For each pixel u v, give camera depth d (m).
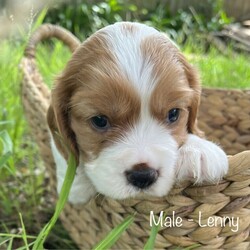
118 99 0.14
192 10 0.63
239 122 0.23
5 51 0.34
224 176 0.13
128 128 0.14
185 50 0.42
